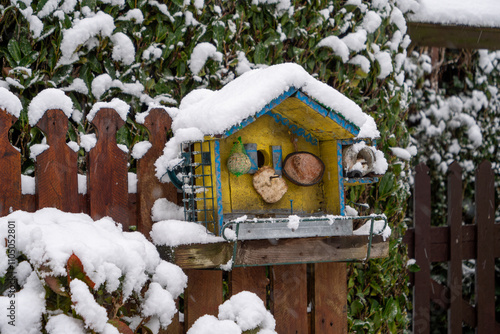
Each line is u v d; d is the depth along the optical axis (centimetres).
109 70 325
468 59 580
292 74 279
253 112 273
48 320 231
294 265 338
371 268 388
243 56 359
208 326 238
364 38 388
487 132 586
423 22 468
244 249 286
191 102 316
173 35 339
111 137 291
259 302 252
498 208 575
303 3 379
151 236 297
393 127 402
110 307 257
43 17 305
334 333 349
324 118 292
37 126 272
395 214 398
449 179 468
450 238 466
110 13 325
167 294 267
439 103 571
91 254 235
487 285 482
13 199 265
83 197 288
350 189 380
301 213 309
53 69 310
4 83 299
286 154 309
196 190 290
